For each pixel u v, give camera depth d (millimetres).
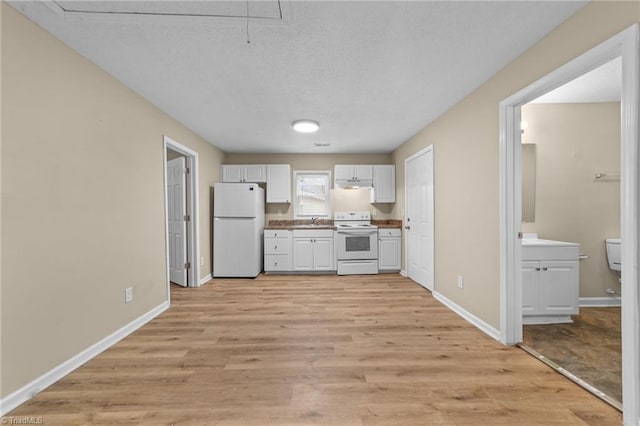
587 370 1871
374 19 1685
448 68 2256
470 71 2303
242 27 1744
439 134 3361
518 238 2238
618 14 1411
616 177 3113
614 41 1415
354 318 2832
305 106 3039
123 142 2473
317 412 1507
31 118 1665
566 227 3133
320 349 2195
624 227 1380
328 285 4117
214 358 2066
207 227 4465
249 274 4578
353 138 4332
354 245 4867
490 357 2057
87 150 2072
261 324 2695
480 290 2559
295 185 5383
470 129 2709
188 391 1686
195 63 2168
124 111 2488
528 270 2643
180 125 3561
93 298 2111
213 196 4703
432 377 1814
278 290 3869
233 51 2014
